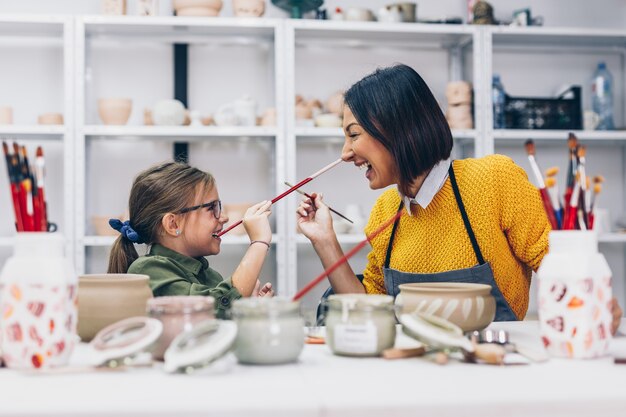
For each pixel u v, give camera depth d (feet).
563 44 11.87
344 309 3.55
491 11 11.02
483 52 10.68
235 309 3.37
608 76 11.55
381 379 3.03
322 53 11.62
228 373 3.16
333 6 11.60
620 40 11.55
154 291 4.83
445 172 5.69
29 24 10.21
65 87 9.87
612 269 12.08
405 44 11.57
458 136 10.50
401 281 5.59
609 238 10.77
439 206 5.74
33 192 3.49
